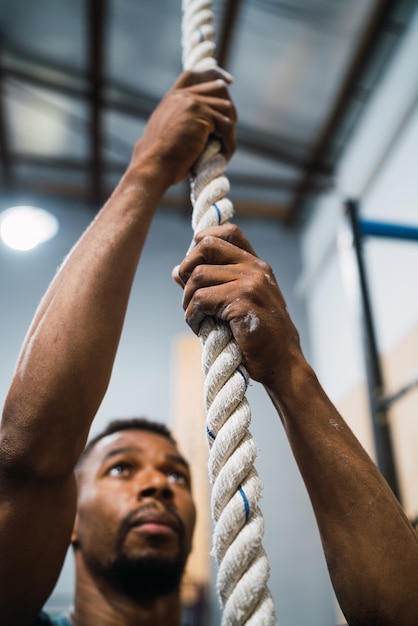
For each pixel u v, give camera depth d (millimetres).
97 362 812
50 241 4797
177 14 3646
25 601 803
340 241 1987
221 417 720
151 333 4508
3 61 4293
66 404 780
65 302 829
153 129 1029
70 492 840
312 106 4020
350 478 719
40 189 4969
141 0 3596
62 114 4449
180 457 1487
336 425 748
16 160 4785
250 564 639
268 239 5023
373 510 710
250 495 667
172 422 4148
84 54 4113
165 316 4582
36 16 3900
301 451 738
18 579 784
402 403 3174
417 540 737
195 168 1010
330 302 4309
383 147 3650
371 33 3490
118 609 1229
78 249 889
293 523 3912
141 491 1327
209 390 746
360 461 736
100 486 1356
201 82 1082
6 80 4312
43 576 812
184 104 1015
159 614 1251
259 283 775
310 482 734
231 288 771
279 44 3625
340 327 4102
